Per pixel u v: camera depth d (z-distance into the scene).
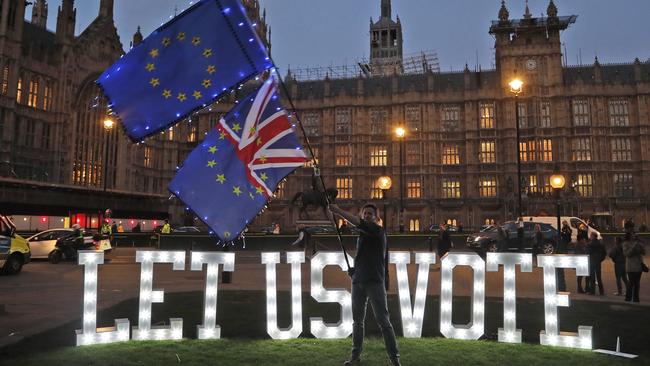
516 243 27.20
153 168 70.31
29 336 8.07
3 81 50.66
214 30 7.09
